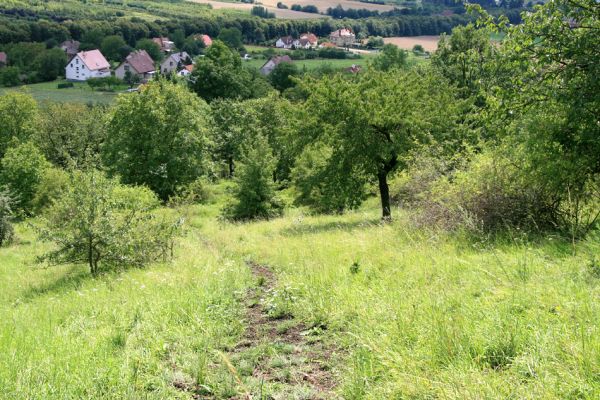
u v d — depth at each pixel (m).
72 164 15.14
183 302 7.53
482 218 9.59
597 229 7.75
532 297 5.22
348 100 21.59
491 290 5.71
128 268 14.58
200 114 42.56
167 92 38.56
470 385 3.65
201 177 38.75
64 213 14.59
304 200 32.72
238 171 30.34
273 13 189.62
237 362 5.27
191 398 4.54
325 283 7.84
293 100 78.31
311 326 6.25
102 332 6.49
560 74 9.26
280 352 5.48
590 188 9.10
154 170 36.31
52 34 136.62
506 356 4.14
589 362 3.61
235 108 53.31
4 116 59.31
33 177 41.47
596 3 8.77
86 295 10.39
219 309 7.11
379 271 8.10
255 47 156.38
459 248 8.69
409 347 4.71
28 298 12.83
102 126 60.97
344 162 22.08
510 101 9.79
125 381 4.70
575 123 8.77
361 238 12.41
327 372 4.81
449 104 23.34
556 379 3.53
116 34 144.88
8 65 115.25
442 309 5.30
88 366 5.09
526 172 9.45
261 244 16.19
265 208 29.80
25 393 4.46
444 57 37.62
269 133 51.28
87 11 184.62
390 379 4.20
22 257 21.55
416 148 20.78
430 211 11.22
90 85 111.44
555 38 9.14
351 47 141.62
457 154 13.63
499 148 10.28
